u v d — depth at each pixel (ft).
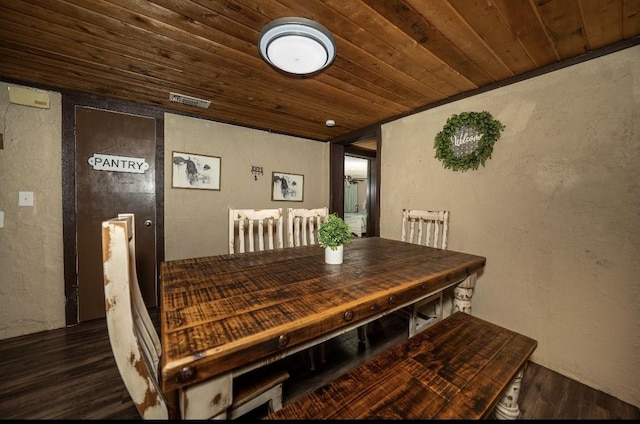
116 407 4.56
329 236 4.96
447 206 7.89
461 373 3.19
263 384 3.27
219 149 9.93
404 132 9.12
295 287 3.74
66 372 5.48
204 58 5.62
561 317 5.71
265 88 7.09
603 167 5.13
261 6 4.11
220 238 10.02
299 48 4.57
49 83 6.84
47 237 7.20
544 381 5.46
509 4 4.05
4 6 4.06
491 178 6.86
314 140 12.71
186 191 9.26
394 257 5.68
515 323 6.43
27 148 6.87
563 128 5.64
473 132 7.14
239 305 3.12
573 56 5.44
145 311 4.07
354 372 3.21
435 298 6.23
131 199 8.30
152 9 4.18
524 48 5.20
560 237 5.71
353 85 6.91
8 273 6.77
